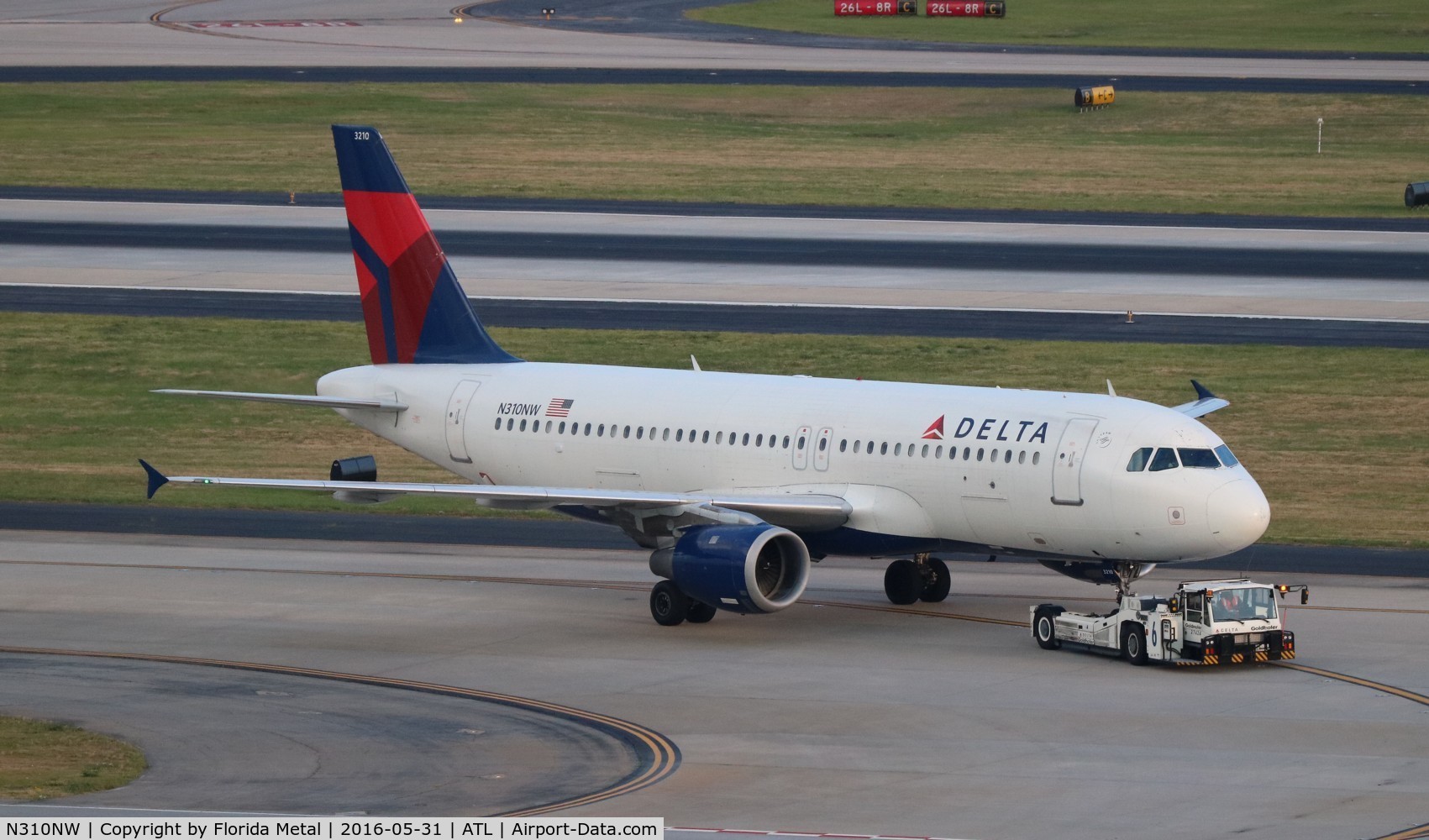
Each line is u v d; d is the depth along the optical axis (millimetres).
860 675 142000
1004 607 171125
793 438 168000
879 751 118750
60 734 123188
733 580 151000
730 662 147125
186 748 119750
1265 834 99312
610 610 169500
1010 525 155375
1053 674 142250
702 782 110938
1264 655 142750
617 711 130500
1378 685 137500
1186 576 184750
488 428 188250
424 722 127062
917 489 160000
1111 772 113188
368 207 197125
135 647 152750
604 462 179875
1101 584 170250
